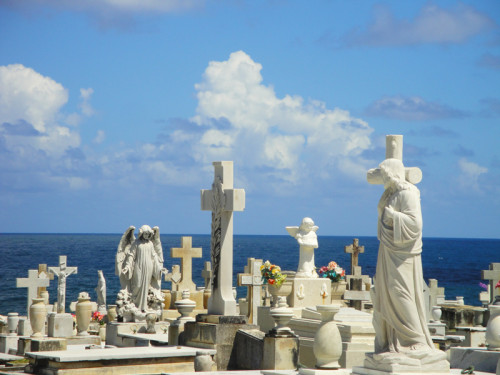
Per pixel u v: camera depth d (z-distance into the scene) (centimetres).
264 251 14138
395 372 1287
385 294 1345
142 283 2206
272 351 1683
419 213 1342
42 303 2023
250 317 2489
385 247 1348
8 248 14362
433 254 16388
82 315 2114
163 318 2606
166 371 1750
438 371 1309
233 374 1528
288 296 2273
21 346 2003
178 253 2936
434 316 2411
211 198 1934
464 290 6569
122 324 2150
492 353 1472
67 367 1669
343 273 2389
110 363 1705
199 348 1831
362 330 1827
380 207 1388
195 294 2769
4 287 5709
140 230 2234
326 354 1397
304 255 2348
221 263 1881
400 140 1389
